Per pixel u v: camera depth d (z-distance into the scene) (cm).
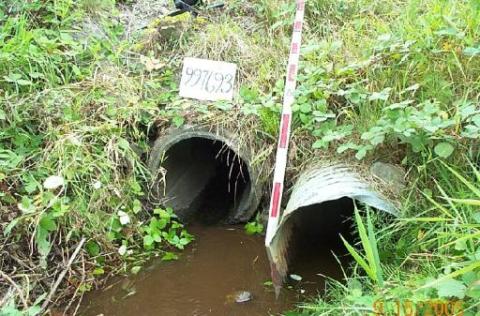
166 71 389
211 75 379
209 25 415
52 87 362
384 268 270
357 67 349
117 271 325
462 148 295
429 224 280
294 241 329
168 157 374
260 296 304
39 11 413
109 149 341
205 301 304
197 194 396
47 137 342
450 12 354
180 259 336
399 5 434
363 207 307
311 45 384
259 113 353
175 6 466
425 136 297
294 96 348
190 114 360
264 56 395
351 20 425
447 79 328
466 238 227
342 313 252
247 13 450
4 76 348
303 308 288
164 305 303
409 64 338
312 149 341
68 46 394
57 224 317
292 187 336
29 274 300
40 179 325
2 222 309
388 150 315
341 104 349
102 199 331
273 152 351
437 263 259
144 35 420
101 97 366
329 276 310
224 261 334
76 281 310
